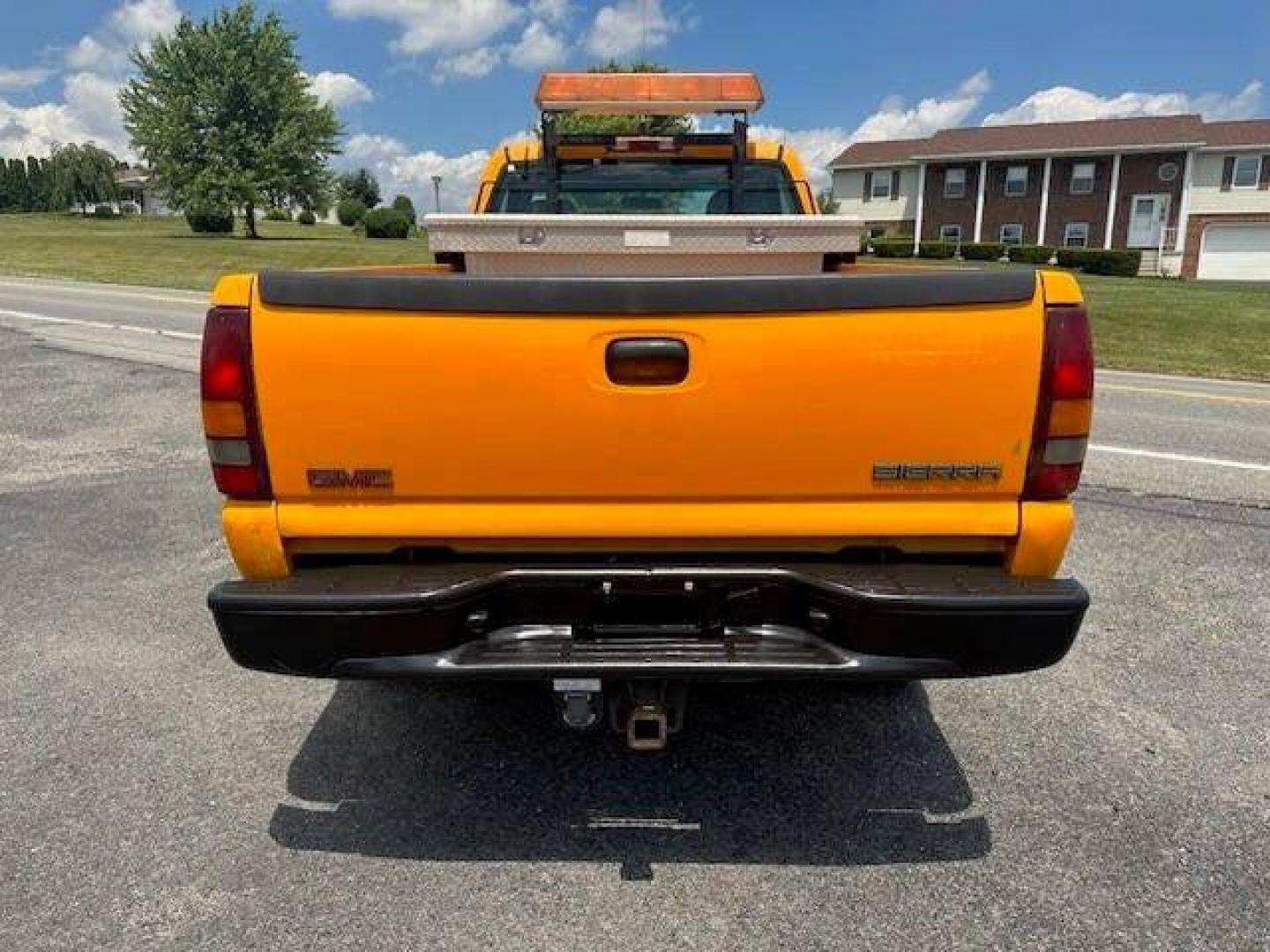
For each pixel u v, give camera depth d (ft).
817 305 7.63
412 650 7.89
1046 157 141.79
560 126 21.12
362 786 9.77
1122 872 8.41
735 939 7.63
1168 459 23.26
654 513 8.09
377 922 7.81
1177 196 135.64
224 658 12.59
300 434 7.83
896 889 8.23
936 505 7.98
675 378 7.81
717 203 18.17
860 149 165.48
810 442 7.85
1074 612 7.60
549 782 9.87
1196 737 10.62
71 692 11.62
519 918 7.88
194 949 7.48
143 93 143.95
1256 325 56.80
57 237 127.65
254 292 7.65
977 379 7.69
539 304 7.65
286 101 145.28
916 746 10.53
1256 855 8.62
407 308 7.63
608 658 7.89
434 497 8.05
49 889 8.14
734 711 11.33
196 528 17.80
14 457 22.81
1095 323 57.00
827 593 7.80
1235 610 14.10
